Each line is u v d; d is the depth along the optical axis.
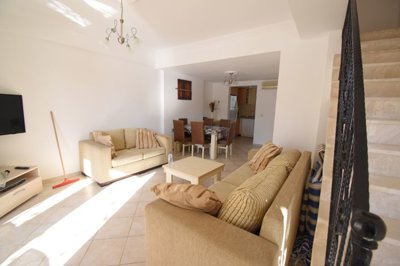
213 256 0.89
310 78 2.69
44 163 2.95
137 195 2.66
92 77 3.47
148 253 1.25
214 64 3.97
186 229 0.99
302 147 2.85
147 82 4.55
